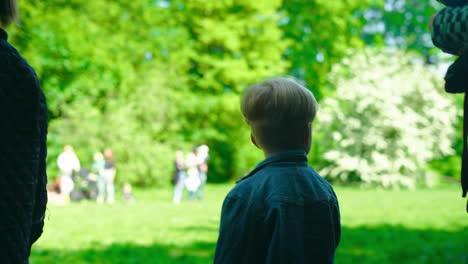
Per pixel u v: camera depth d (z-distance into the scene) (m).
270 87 2.52
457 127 35.69
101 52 33.31
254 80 37.28
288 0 42.94
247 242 2.35
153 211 18.30
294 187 2.39
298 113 2.50
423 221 14.80
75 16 34.84
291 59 42.47
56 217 16.36
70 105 29.92
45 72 32.44
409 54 32.91
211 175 38.41
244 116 2.59
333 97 32.97
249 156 38.09
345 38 42.62
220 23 36.91
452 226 13.77
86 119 29.19
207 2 36.81
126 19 36.50
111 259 9.51
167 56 36.69
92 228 13.77
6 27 2.15
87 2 35.53
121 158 29.56
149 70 34.72
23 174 1.90
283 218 2.30
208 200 23.61
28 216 1.91
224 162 38.47
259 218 2.35
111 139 29.11
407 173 30.89
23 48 32.12
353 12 44.16
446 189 29.98
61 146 28.86
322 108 32.62
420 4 47.34
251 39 37.88
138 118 32.22
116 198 25.34
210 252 10.21
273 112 2.48
